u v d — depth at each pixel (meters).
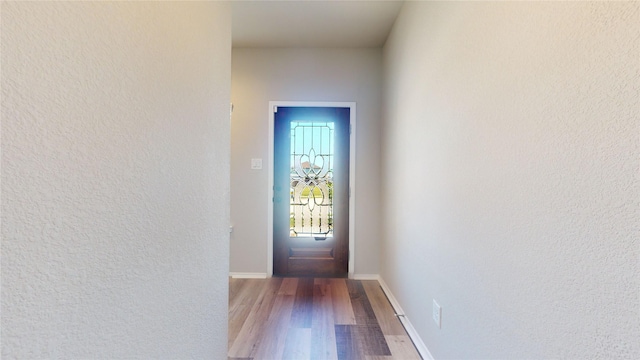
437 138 1.53
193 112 0.95
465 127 1.22
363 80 3.04
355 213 3.04
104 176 0.56
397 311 2.22
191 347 0.94
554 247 0.74
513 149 0.90
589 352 0.64
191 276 0.94
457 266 1.28
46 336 0.45
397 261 2.32
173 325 0.83
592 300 0.63
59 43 0.46
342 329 1.97
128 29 0.63
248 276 3.05
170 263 0.81
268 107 3.04
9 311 0.40
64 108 0.47
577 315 0.67
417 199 1.85
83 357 0.52
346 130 3.06
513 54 0.90
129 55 0.63
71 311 0.49
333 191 3.07
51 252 0.45
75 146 0.49
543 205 0.77
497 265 0.98
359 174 3.05
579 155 0.67
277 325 2.02
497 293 0.98
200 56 1.00
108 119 0.57
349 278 3.03
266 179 3.05
